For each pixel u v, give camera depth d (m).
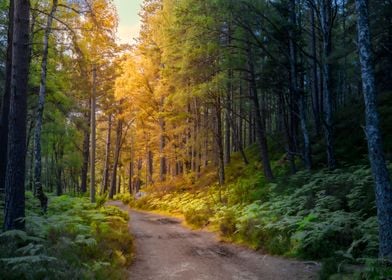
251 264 10.12
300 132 29.30
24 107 9.35
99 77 26.53
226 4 16.91
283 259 10.28
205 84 18.81
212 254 11.55
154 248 12.54
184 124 30.48
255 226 12.69
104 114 39.50
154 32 29.14
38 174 13.98
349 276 7.34
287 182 17.20
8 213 8.88
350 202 11.16
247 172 25.38
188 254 11.57
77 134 29.98
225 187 23.86
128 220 19.81
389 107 20.88
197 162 30.75
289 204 13.59
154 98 30.72
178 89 21.14
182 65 19.41
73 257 7.66
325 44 18.52
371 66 8.36
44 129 27.12
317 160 19.64
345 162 17.23
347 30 19.30
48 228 9.38
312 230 10.27
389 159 15.01
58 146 33.78
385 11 18.00
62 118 26.94
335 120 24.16
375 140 8.09
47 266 6.77
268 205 15.04
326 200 11.98
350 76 30.52
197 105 29.30
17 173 9.04
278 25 18.91
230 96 24.61
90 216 12.91
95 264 7.92
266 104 38.81
